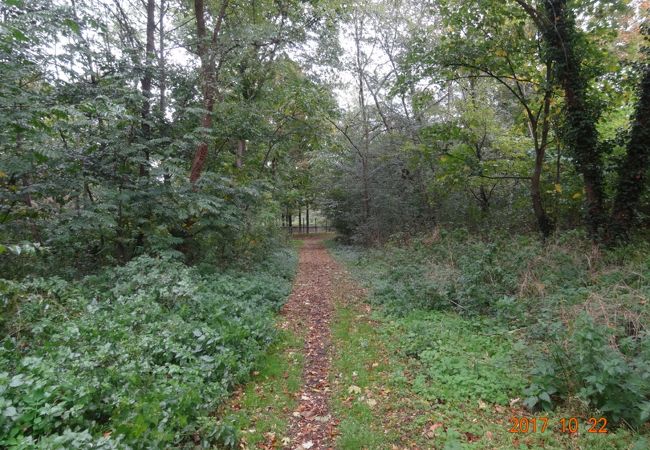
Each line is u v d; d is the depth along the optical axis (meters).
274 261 12.60
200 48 9.85
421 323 6.19
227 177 10.06
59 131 7.25
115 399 3.22
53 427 2.85
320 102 13.13
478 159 12.68
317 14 11.23
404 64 11.66
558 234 9.34
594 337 3.64
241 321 5.64
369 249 16.61
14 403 2.85
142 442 2.86
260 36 9.91
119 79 7.97
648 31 8.76
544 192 11.55
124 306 5.15
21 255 6.66
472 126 12.60
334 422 3.94
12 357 3.80
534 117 11.31
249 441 3.53
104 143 7.63
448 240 10.78
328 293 9.88
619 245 8.08
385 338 6.14
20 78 6.69
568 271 7.02
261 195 11.09
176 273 6.53
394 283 9.09
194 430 3.32
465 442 3.38
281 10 11.24
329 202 22.50
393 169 17.16
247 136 11.24
